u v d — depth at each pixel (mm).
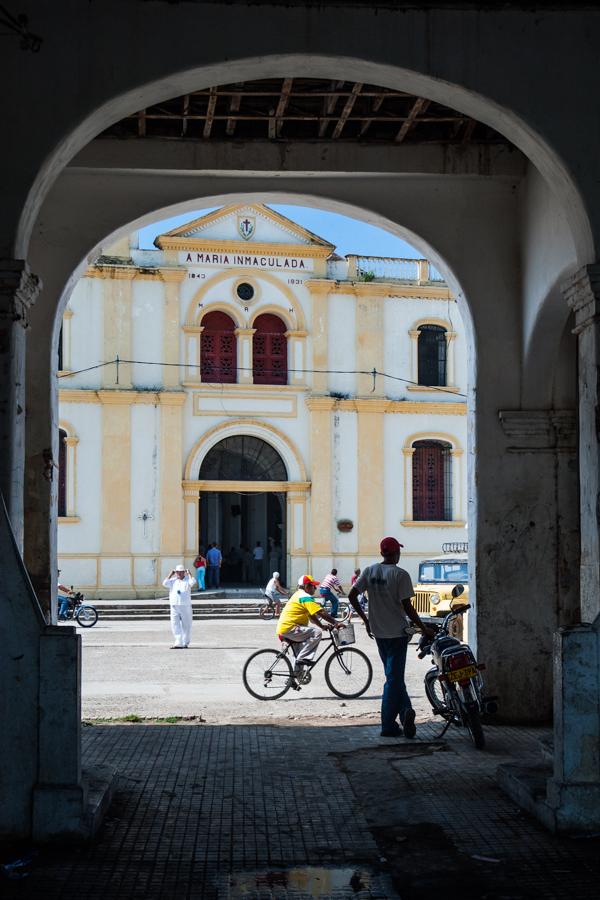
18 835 5484
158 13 7090
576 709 5766
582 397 7273
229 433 30359
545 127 7188
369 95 8328
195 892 4902
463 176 9383
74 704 5504
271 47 7070
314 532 30484
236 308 30547
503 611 9391
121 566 29406
